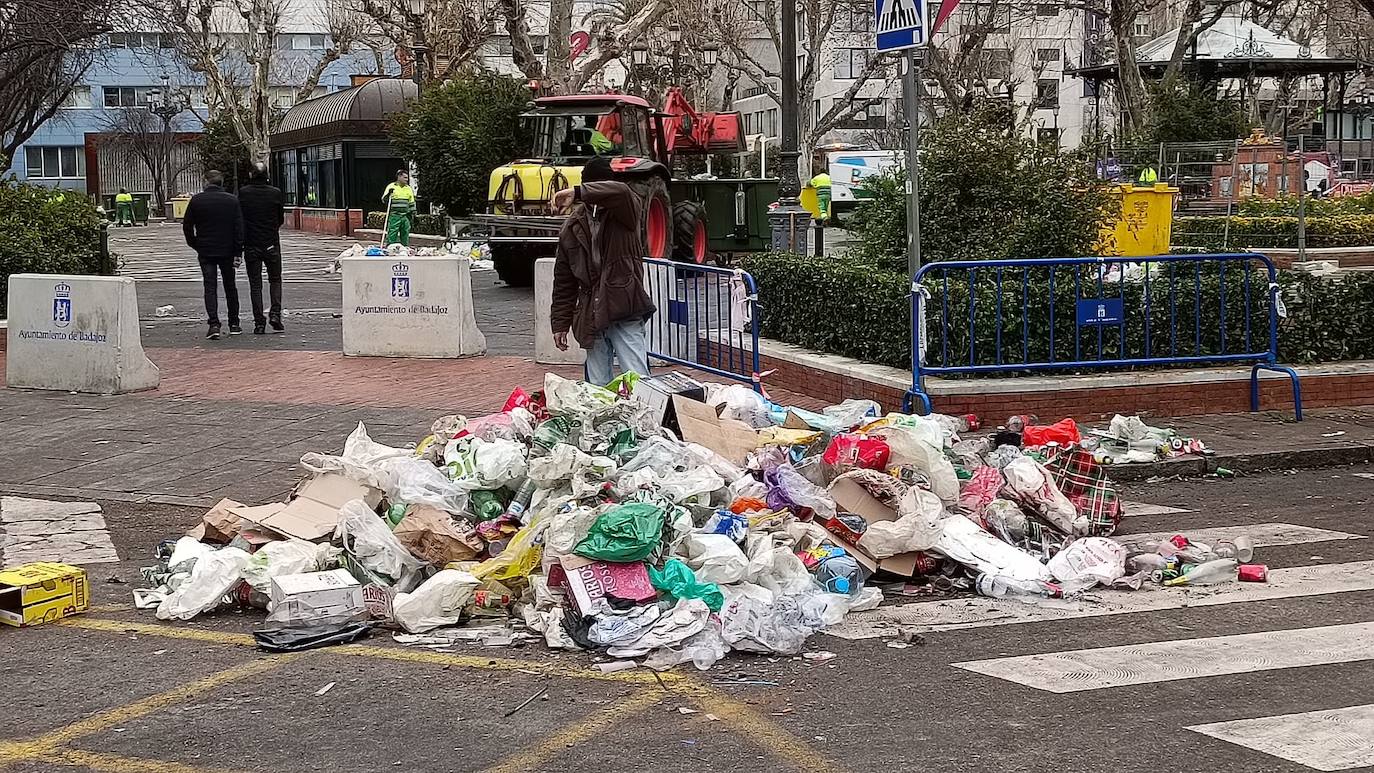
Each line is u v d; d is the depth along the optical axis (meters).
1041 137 13.52
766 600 6.36
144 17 27.95
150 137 74.44
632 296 10.50
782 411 9.26
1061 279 11.32
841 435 8.06
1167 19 54.19
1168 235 19.27
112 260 19.73
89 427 11.55
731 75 50.25
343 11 60.66
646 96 47.16
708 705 5.35
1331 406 11.84
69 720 5.28
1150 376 11.35
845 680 5.65
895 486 7.36
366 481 7.54
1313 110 52.81
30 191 18.80
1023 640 6.21
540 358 14.42
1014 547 7.39
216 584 6.72
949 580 7.13
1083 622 6.49
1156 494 9.38
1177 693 5.45
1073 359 11.38
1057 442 9.09
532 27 58.53
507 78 35.31
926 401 10.59
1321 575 7.29
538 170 23.53
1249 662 5.83
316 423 11.59
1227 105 35.47
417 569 6.84
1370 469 10.16
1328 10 41.88
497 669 5.84
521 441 7.97
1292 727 5.05
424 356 14.98
